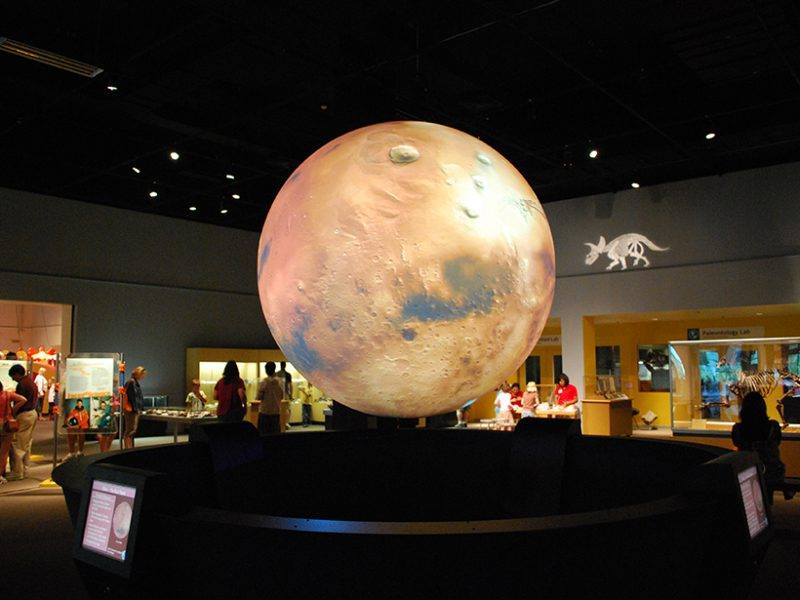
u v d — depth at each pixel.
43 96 9.83
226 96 10.00
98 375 9.37
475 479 4.12
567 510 3.78
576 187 14.37
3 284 12.47
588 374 13.90
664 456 3.33
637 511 1.89
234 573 1.93
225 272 16.36
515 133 11.16
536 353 17.86
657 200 13.23
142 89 9.67
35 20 7.93
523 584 1.77
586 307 13.91
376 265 2.62
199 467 3.55
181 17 7.89
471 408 16.58
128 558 1.97
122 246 14.34
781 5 7.64
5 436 8.92
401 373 2.73
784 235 11.90
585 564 1.81
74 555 2.18
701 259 12.69
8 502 7.62
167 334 15.02
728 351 9.61
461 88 9.82
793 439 8.29
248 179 13.13
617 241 13.60
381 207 2.66
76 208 13.62
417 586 1.77
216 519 1.92
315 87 9.65
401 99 9.96
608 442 3.65
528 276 2.82
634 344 16.86
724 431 9.26
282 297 2.85
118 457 3.01
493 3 7.67
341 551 1.78
